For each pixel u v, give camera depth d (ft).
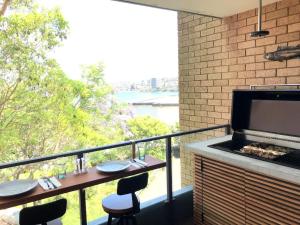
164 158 8.68
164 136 8.45
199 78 12.25
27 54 21.77
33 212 4.96
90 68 26.96
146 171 6.95
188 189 9.70
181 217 9.39
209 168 8.11
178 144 13.23
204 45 11.84
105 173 6.75
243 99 8.77
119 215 6.50
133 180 6.21
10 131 22.02
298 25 8.54
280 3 8.92
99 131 27.14
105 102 27.68
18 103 22.08
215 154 7.59
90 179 6.34
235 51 10.52
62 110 23.86
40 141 23.21
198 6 9.29
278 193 6.27
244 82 10.28
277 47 9.07
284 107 7.67
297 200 5.90
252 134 8.37
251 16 9.82
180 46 13.12
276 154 7.01
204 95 12.08
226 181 7.59
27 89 22.27
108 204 6.71
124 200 6.92
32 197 5.50
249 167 6.68
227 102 11.04
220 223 7.94
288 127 7.53
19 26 20.99
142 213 8.25
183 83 13.16
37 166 17.35
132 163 7.37
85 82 26.63
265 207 6.60
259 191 6.70
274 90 7.75
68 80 24.26
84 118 24.79
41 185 6.03
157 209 8.57
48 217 5.18
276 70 9.17
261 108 8.32
